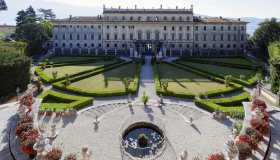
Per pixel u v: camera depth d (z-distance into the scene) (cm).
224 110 5759
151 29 15400
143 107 6188
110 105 6341
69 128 5109
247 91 7612
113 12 15712
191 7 15638
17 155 4034
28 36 14150
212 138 4769
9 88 7519
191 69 10300
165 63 12069
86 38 15675
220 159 3591
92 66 11231
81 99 6438
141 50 15538
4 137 4569
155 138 4950
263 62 12888
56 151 3734
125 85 7319
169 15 15625
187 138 4775
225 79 8100
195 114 5828
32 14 18462
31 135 4069
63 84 7750
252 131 4228
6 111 5669
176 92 7069
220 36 15475
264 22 14412
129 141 4841
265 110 5106
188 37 15450
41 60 13175
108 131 5022
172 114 5800
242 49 15562
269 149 4191
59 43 15800
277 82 7419
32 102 5741
